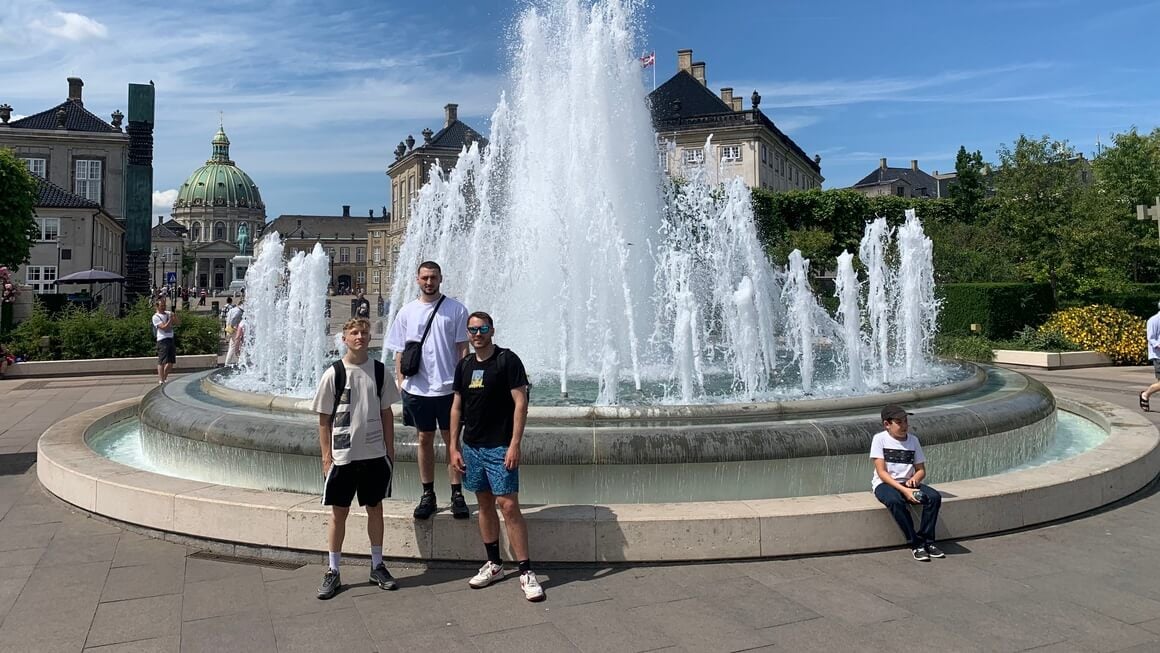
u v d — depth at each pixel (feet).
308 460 19.85
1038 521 17.87
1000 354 63.57
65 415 37.91
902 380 33.09
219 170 541.75
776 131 179.83
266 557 16.29
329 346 62.54
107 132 190.70
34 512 19.72
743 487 18.79
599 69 43.73
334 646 12.05
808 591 14.05
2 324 70.18
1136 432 24.41
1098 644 11.85
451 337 16.11
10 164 109.09
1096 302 80.48
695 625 12.66
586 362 38.75
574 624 12.76
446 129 233.14
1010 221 87.40
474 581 14.42
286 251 436.35
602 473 18.63
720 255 44.88
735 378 33.12
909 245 45.65
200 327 67.92
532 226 42.86
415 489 19.43
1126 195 102.17
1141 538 16.96
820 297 94.68
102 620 13.08
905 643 11.92
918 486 16.14
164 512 17.44
